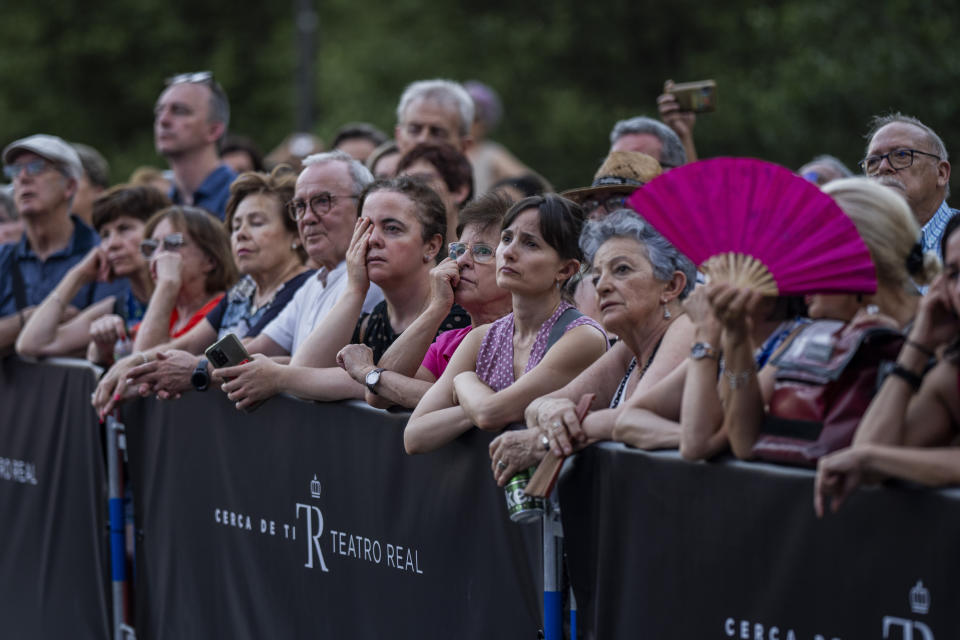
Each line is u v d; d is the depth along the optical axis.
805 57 25.08
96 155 16.31
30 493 12.45
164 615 10.77
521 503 7.04
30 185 13.99
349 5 40.97
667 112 12.63
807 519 5.76
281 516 9.36
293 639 9.27
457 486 7.80
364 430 8.55
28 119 45.12
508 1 36.66
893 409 5.51
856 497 5.54
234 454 9.83
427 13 37.91
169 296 11.56
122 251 12.68
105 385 10.73
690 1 31.86
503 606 7.50
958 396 5.47
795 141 25.14
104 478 11.29
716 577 6.19
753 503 6.00
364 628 8.61
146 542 10.97
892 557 5.42
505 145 33.97
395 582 8.31
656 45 33.06
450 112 13.91
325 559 8.94
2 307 14.23
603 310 7.37
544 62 34.56
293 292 11.02
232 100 45.56
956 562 5.19
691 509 6.32
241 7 47.25
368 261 9.33
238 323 11.39
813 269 5.80
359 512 8.61
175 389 10.35
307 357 9.27
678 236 6.05
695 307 6.39
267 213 11.18
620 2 33.00
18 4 46.12
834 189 6.06
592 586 6.96
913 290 6.03
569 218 7.88
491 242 8.77
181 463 10.45
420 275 9.41
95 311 12.95
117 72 46.00
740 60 30.55
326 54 40.22
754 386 6.03
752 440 6.04
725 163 5.88
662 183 6.02
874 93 24.20
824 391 5.88
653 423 6.65
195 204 15.10
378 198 9.38
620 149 11.59
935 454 5.30
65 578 11.88
